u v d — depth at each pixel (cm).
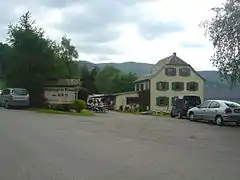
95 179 770
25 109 3238
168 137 1561
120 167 896
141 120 2539
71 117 2567
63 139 1386
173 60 6756
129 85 9419
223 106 2388
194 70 6775
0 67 3762
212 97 7869
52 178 773
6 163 923
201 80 6800
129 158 1020
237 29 2473
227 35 2522
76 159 990
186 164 951
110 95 7469
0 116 2345
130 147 1232
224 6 2539
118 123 2206
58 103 3456
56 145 1232
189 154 1118
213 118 2439
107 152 1115
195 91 6762
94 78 8950
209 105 2528
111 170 861
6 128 1683
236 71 2570
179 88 6719
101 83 9731
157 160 999
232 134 1742
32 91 3591
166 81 6688
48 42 3744
